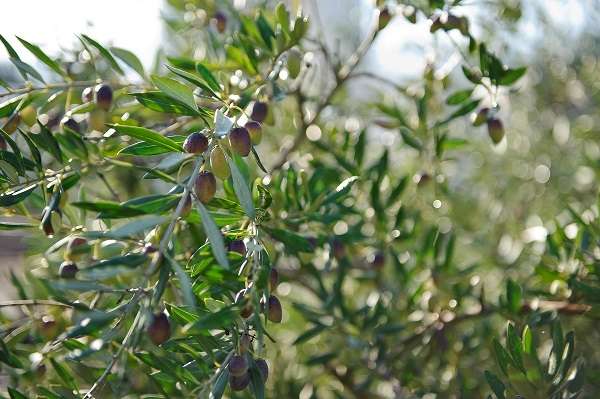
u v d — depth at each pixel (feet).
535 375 3.41
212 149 2.97
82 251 2.85
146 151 3.10
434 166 4.35
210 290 3.14
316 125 4.46
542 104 6.27
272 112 3.61
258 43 3.70
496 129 3.84
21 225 3.34
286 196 3.71
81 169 3.23
